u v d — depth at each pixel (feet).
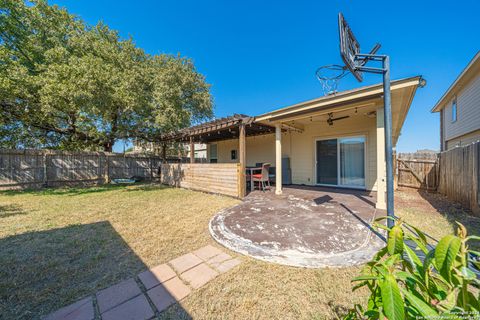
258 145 29.66
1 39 25.11
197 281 6.13
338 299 5.32
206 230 10.46
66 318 4.78
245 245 8.37
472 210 12.89
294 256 7.39
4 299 5.42
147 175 38.83
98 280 6.24
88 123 26.63
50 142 31.32
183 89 28.55
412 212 13.08
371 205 14.43
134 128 26.53
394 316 2.19
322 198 16.96
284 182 25.67
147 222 11.83
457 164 15.80
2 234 10.05
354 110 17.31
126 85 21.68
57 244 8.82
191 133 24.44
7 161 24.34
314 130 23.75
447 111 32.55
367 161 20.10
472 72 22.86
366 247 7.98
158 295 5.54
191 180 24.82
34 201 17.99
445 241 2.33
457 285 2.36
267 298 5.40
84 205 16.33
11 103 22.67
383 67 8.84
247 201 16.70
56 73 20.40
